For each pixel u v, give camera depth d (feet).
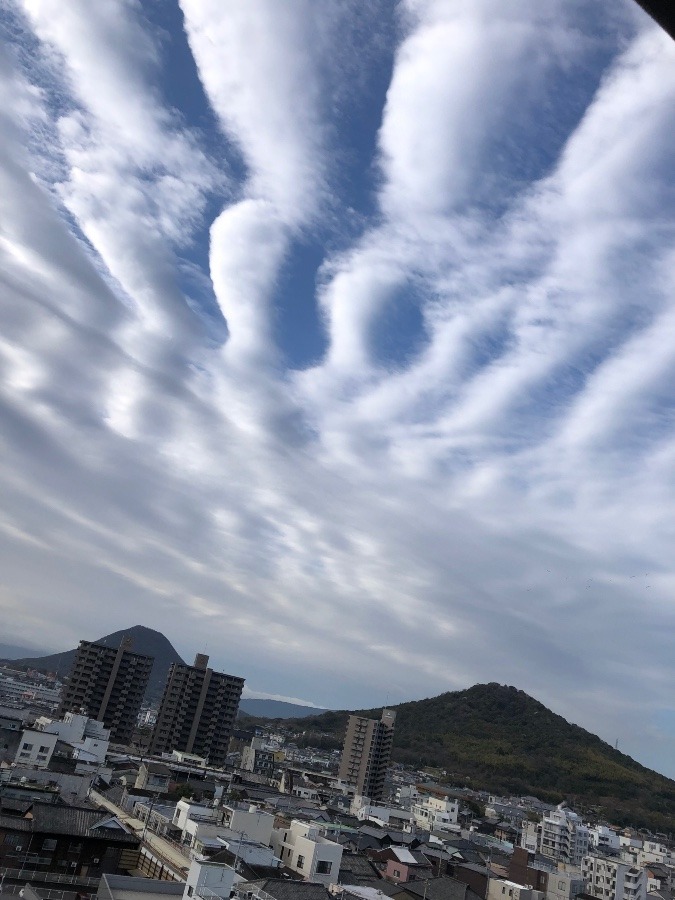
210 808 193.06
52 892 131.64
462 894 192.54
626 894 328.08
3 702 500.74
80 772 269.64
